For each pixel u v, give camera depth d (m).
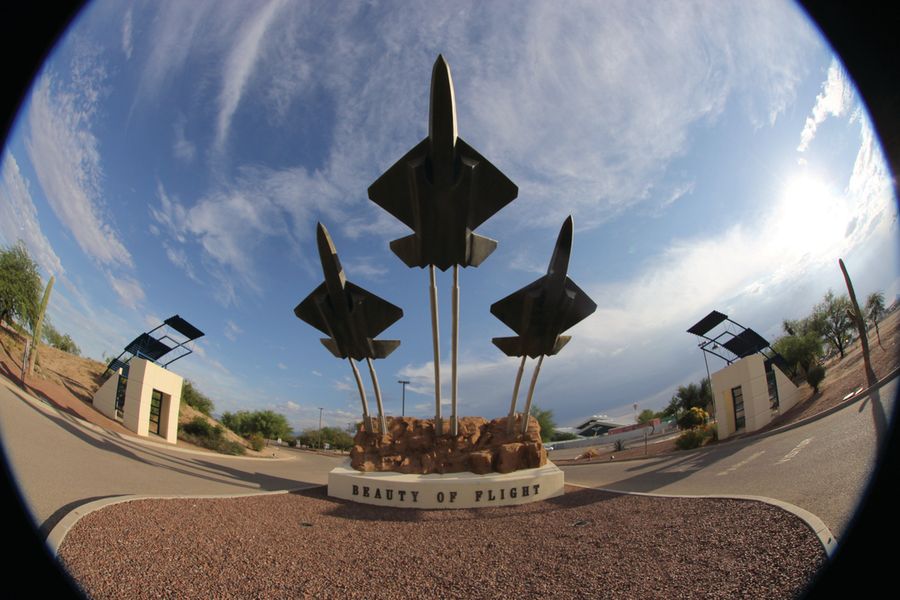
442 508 12.18
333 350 16.45
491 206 12.77
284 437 62.00
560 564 6.08
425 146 11.38
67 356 28.88
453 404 15.05
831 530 5.57
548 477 13.11
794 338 21.20
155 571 5.35
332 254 13.43
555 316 14.12
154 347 27.83
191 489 11.18
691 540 6.32
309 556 6.60
